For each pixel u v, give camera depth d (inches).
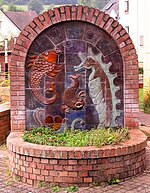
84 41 287.6
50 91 288.0
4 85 622.8
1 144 344.5
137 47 1214.3
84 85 289.4
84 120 290.5
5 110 354.0
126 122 291.9
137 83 289.4
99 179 231.8
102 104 290.8
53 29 285.6
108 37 287.9
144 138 262.1
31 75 286.8
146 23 549.3
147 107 561.3
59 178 229.9
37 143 247.6
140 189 224.8
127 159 240.2
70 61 288.2
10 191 225.5
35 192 222.8
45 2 2472.9
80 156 227.3
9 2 2736.2
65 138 260.5
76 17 282.2
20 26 1806.1
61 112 289.6
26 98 287.7
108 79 289.7
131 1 1247.5
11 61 283.6
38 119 289.1
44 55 286.0
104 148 232.2
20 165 241.4
